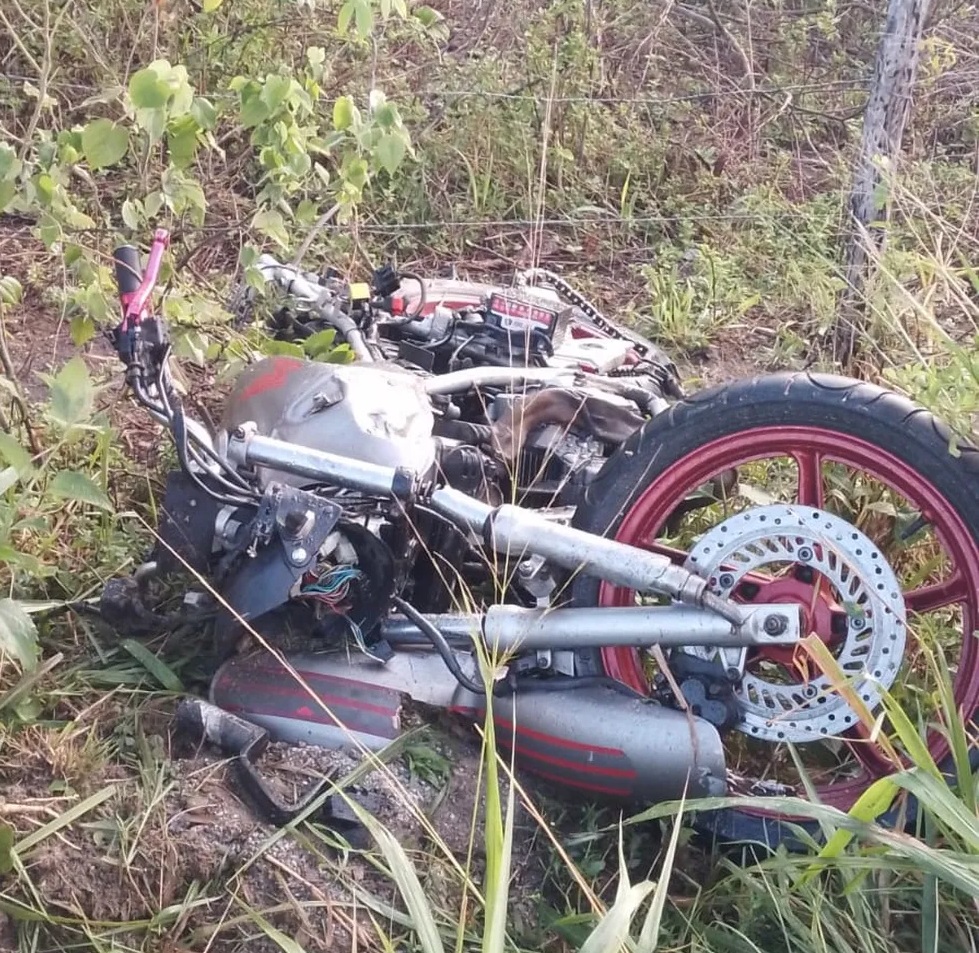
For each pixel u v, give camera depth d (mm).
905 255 3781
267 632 2646
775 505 2562
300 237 4824
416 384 2883
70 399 2496
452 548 2785
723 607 2482
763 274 5359
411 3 6695
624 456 2688
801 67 7238
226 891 2246
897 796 2535
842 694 2254
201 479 2586
